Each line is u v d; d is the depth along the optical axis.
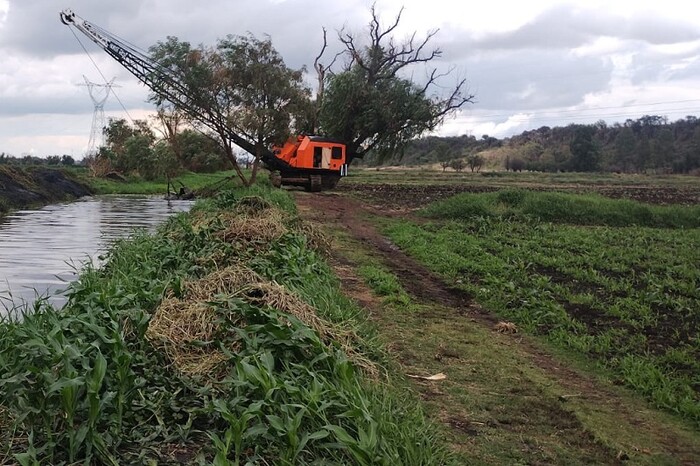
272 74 29.41
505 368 7.02
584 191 37.78
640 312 9.49
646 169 84.44
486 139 124.44
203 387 4.68
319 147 31.84
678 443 5.41
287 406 4.04
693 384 6.73
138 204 30.52
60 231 19.14
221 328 5.39
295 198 27.70
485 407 5.80
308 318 6.04
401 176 57.78
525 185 44.59
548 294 10.48
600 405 6.13
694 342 8.16
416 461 4.04
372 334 7.19
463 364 7.04
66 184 35.03
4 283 11.45
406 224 19.75
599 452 5.11
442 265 13.02
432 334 8.16
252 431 3.85
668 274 12.47
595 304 9.99
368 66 38.25
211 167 51.12
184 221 13.20
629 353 7.72
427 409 5.57
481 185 42.81
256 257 8.90
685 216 22.75
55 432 3.89
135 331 5.27
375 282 10.73
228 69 29.05
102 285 6.70
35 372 3.98
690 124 103.06
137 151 45.78
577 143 85.62
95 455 3.75
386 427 4.22
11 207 26.92
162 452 3.93
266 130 29.88
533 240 16.89
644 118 108.19
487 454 4.83
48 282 11.68
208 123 30.05
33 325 5.08
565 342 8.23
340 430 3.84
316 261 10.02
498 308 9.89
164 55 28.73
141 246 10.70
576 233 18.61
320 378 4.69
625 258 14.48
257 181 34.09
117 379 4.24
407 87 37.56
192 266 8.59
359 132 38.19
